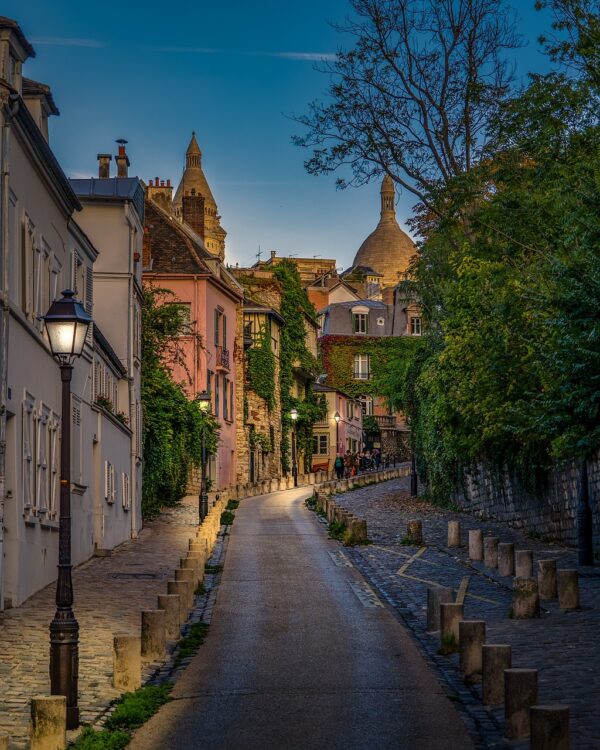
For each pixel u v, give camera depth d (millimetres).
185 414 47781
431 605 18031
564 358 19172
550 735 9352
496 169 32219
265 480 66750
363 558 29453
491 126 31469
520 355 27906
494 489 40812
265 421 71062
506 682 10953
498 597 22172
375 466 93750
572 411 20000
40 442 22000
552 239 24750
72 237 27172
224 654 16031
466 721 11734
